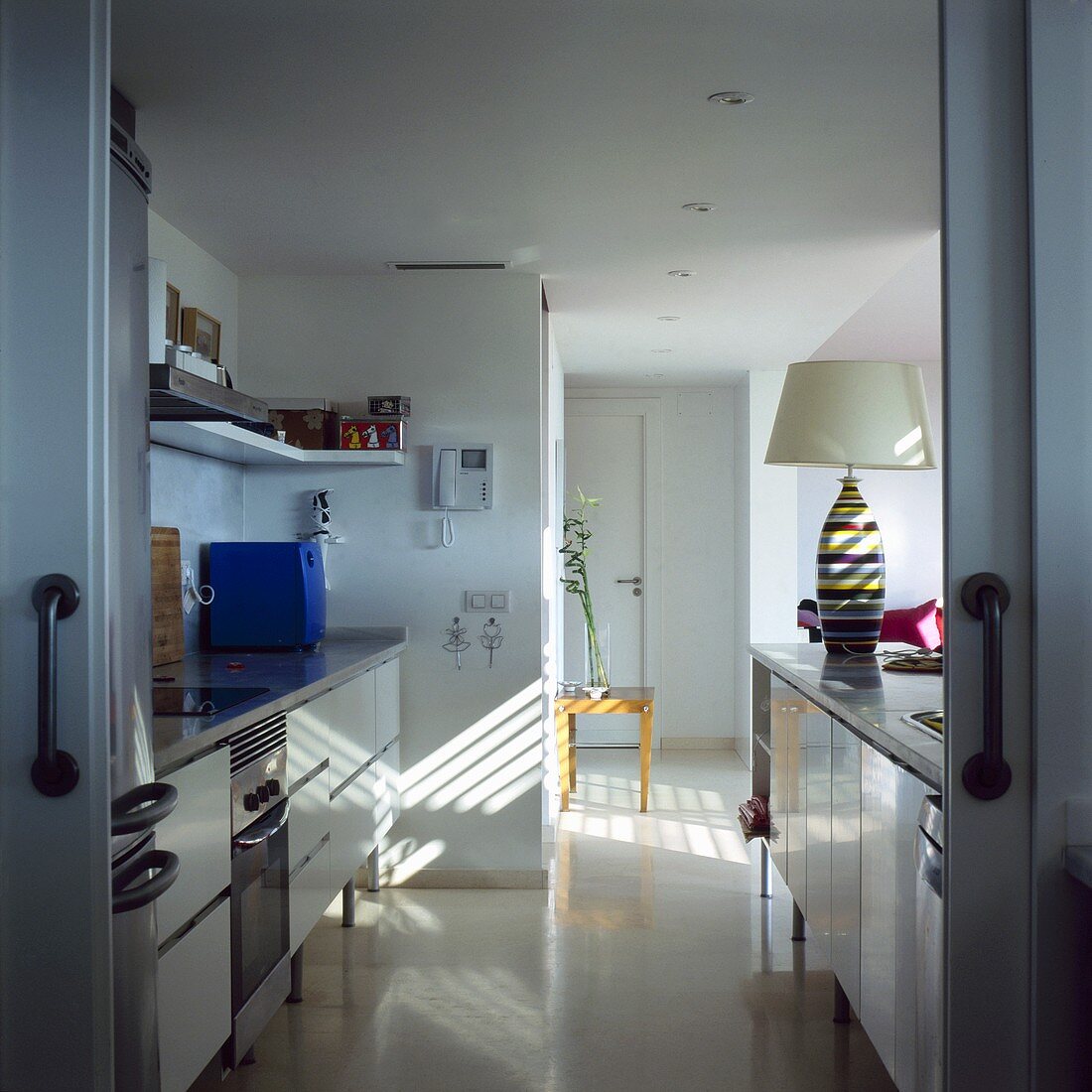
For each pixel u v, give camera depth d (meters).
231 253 4.20
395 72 2.59
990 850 1.37
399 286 4.54
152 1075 1.83
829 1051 2.90
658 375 7.29
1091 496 1.37
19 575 1.35
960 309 1.38
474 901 4.27
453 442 4.52
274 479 4.55
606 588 7.87
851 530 3.84
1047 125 1.36
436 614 4.53
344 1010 3.18
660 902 4.24
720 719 7.82
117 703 1.73
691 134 2.96
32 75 1.36
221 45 2.44
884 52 2.47
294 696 2.86
